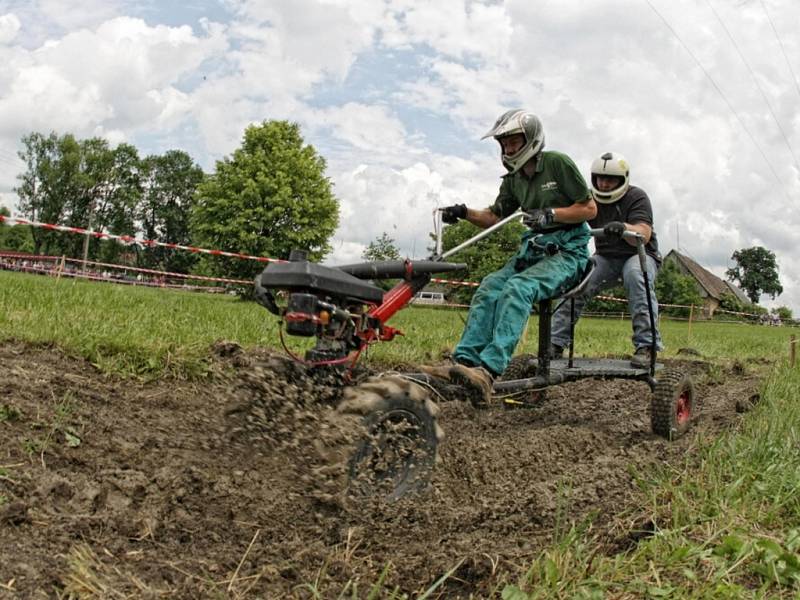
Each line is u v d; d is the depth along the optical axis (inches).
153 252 3708.2
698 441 199.8
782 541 135.3
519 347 471.2
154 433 173.5
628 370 238.8
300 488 148.4
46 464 146.2
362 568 122.3
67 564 109.0
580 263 216.8
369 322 154.1
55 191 3567.9
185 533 128.3
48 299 339.0
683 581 119.3
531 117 204.1
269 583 114.9
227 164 1787.6
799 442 192.2
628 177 297.0
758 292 4867.1
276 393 145.6
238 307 479.5
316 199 1801.2
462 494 163.6
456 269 167.8
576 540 131.7
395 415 143.1
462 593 118.7
